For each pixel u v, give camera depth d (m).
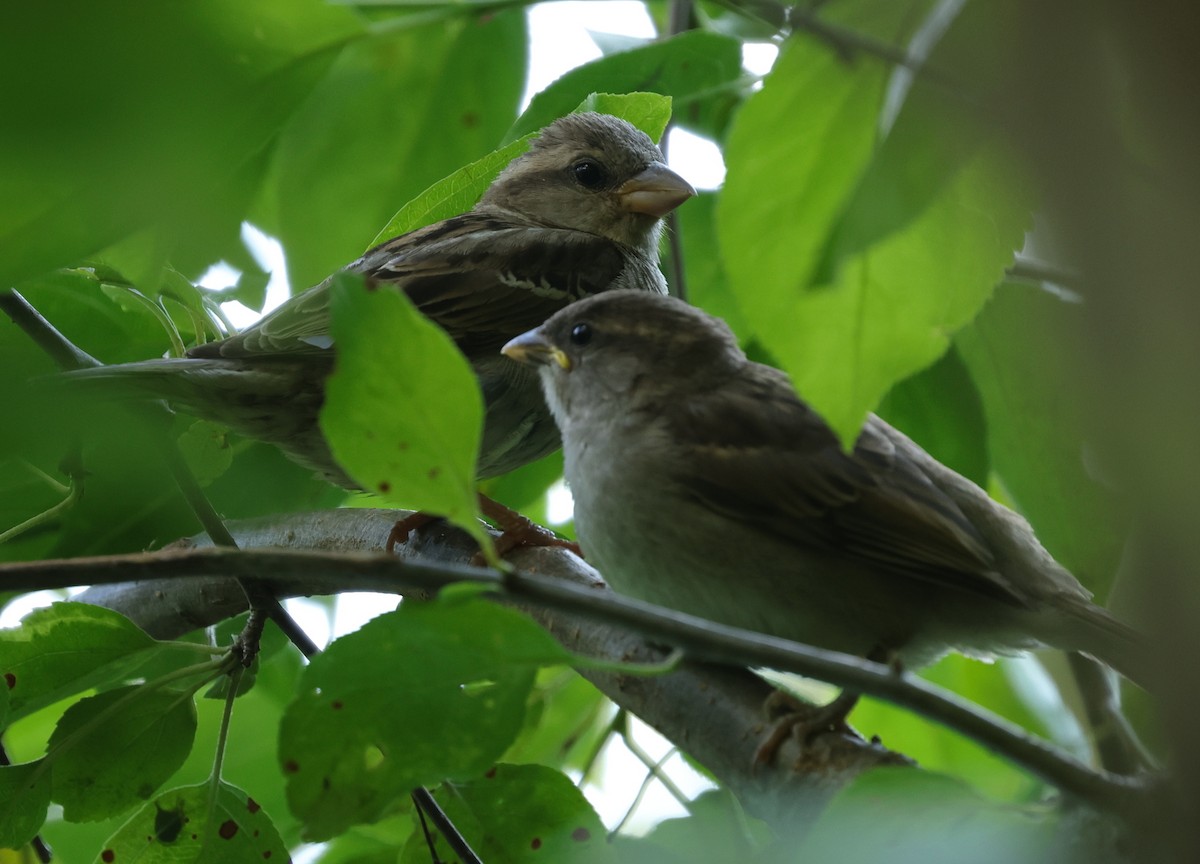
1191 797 2.79
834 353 4.56
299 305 9.50
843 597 7.84
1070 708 11.53
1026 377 9.81
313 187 9.81
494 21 9.53
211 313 9.63
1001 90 3.11
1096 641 7.92
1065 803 4.55
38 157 3.93
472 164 8.95
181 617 9.62
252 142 4.32
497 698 5.05
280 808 11.03
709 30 9.49
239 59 4.17
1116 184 2.83
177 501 9.46
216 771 7.43
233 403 9.36
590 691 12.18
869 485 7.92
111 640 7.36
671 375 8.52
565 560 8.50
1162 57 2.78
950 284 4.52
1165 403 2.75
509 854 7.46
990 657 8.37
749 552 7.88
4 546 9.56
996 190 4.44
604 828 7.36
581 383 8.73
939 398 9.91
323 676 4.96
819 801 6.09
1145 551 2.78
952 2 3.71
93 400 5.49
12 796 7.13
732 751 6.61
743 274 4.40
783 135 4.29
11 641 7.22
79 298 9.52
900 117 4.08
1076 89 2.87
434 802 7.25
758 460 7.98
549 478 11.88
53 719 11.65
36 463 8.35
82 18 3.66
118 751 7.36
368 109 9.69
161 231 4.50
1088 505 9.68
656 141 9.78
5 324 8.55
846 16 4.26
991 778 12.34
